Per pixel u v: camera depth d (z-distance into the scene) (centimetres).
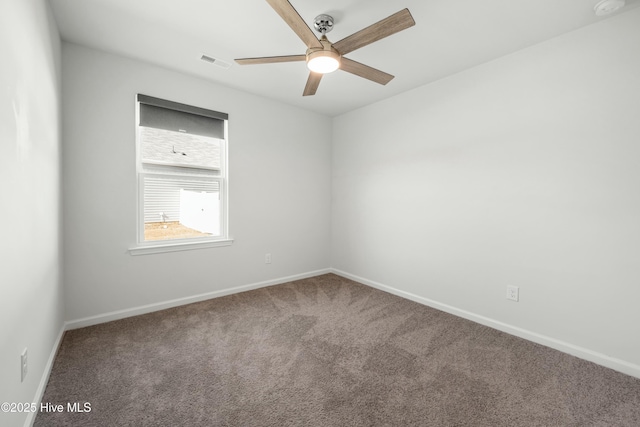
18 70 121
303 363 192
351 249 393
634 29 179
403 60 249
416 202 310
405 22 153
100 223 247
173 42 229
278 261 370
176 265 289
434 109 292
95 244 245
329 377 177
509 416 146
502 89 241
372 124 361
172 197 292
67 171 231
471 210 263
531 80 224
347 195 397
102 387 165
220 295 320
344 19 198
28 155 135
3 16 106
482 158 254
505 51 233
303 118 386
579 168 202
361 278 378
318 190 407
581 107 200
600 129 193
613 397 161
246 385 169
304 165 390
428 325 253
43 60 163
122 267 259
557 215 212
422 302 305
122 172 255
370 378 176
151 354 200
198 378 175
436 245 292
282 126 365
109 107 248
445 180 283
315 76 211
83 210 239
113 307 255
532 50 224
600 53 192
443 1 177
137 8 188
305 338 227
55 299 198
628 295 183
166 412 146
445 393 163
